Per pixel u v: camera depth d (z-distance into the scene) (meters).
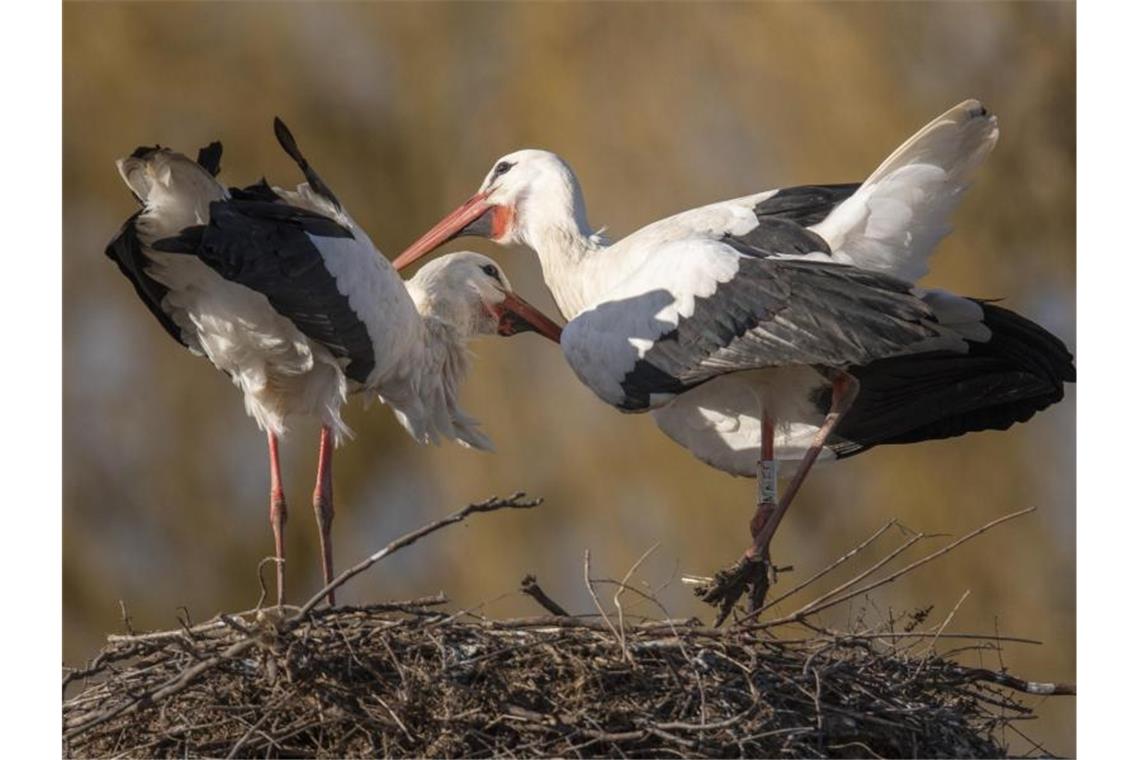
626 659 7.39
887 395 8.99
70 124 19.47
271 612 7.48
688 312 8.48
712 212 9.06
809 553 16.31
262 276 8.18
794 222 8.77
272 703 7.38
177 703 7.50
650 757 7.29
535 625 7.60
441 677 7.29
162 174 8.12
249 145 19.91
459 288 9.87
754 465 9.25
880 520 16.52
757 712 7.34
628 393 8.63
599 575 16.66
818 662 7.64
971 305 8.38
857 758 7.54
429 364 9.69
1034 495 16.88
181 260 8.42
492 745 7.27
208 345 8.77
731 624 8.02
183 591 18.53
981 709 7.99
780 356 8.18
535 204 9.97
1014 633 16.48
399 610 7.56
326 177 19.98
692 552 16.42
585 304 9.56
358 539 18.91
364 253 8.76
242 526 18.86
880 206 8.47
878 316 7.99
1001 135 17.72
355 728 7.34
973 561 16.66
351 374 8.97
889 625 8.62
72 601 18.33
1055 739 14.93
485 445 9.98
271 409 8.96
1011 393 8.93
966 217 17.59
